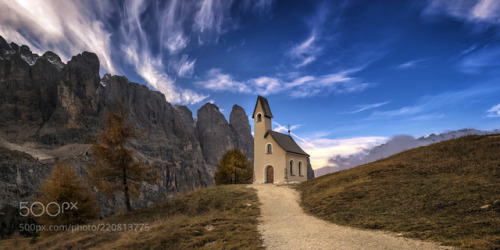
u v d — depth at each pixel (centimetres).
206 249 1107
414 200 1536
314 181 3066
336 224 1445
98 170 2505
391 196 1698
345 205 1753
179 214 2219
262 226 1507
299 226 1460
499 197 1281
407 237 1053
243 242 1139
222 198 2489
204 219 1684
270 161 4462
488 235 935
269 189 2870
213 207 2272
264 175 4488
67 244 1522
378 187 1928
